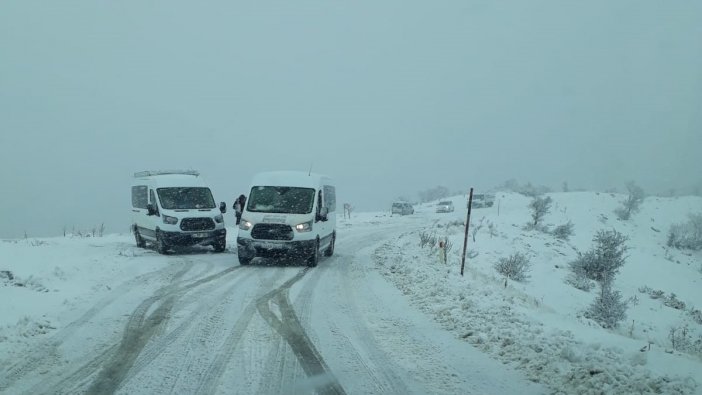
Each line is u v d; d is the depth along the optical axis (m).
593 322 13.91
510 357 7.59
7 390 6.13
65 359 7.26
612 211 41.88
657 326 16.33
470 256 20.20
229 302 11.03
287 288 12.78
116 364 7.09
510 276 18.69
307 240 16.27
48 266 14.20
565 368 6.99
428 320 9.81
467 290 11.88
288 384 6.48
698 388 6.29
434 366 7.24
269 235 16.17
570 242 28.97
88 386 6.30
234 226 33.94
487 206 53.91
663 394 6.05
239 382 6.51
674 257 31.50
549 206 36.78
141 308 10.31
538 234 28.25
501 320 9.38
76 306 10.34
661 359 7.68
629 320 16.47
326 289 12.77
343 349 7.95
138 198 21.92
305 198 16.92
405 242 23.88
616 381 6.37
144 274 14.32
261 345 8.06
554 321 10.16
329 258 18.98
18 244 17.72
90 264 14.74
